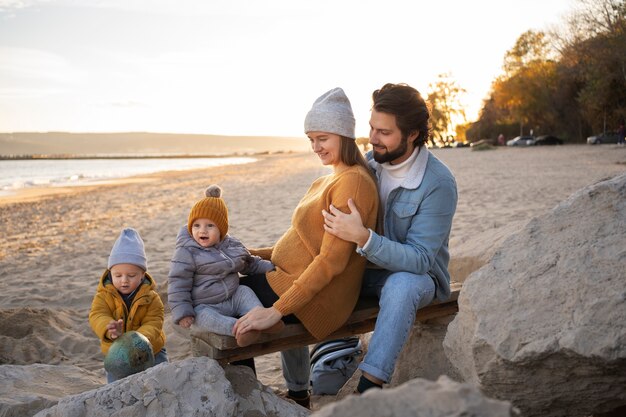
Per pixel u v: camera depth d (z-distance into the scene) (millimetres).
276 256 3111
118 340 2994
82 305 6090
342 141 2980
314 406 3502
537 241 2600
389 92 2961
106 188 28047
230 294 2994
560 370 2188
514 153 38969
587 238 2451
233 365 2867
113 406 2365
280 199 16266
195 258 2955
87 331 5066
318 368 3689
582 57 40500
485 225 8664
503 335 2279
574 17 36656
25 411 2828
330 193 2943
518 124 65188
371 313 3137
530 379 2250
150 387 2396
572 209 2637
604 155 28672
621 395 2188
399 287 2859
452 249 5117
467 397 1213
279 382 3975
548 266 2441
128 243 3473
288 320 2973
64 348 4688
